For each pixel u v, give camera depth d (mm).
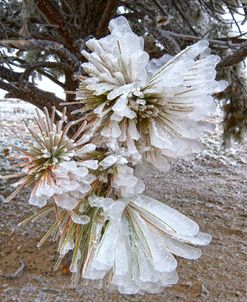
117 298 1595
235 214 2660
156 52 1287
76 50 1107
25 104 5867
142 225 270
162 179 3375
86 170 241
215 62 267
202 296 1661
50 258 1879
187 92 256
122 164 267
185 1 1876
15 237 2109
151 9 1496
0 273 1766
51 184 240
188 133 259
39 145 250
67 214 290
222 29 1949
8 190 2637
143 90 258
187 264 1922
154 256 260
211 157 3965
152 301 1594
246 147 4305
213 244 2164
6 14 1630
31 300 1579
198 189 3168
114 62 257
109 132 262
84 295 1595
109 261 258
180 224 269
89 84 262
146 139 273
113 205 267
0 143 2383
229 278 1819
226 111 2137
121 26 275
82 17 1359
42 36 1236
